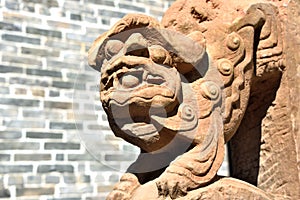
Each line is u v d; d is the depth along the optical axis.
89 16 4.66
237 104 1.62
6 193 3.95
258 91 1.81
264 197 1.54
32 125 4.16
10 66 4.21
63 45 4.47
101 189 4.28
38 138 4.16
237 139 1.91
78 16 4.61
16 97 4.16
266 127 1.79
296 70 1.75
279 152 1.74
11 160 4.02
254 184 1.80
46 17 4.46
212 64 1.61
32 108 4.20
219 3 1.72
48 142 4.18
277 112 1.76
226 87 1.61
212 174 1.51
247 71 1.67
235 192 1.50
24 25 4.35
